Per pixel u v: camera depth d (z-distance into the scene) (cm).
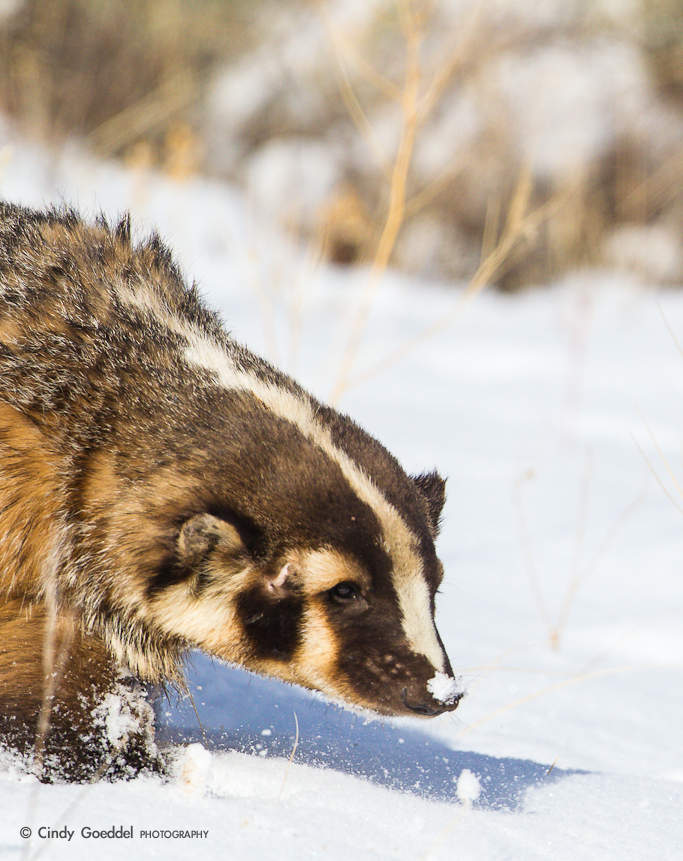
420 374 2556
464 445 2050
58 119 3631
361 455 913
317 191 3603
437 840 736
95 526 871
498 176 3675
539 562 1602
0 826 670
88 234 1044
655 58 4059
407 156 1825
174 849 663
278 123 4109
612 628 1380
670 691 1246
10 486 877
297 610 878
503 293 3712
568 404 2370
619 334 3034
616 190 3803
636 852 758
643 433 2188
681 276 3725
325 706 1104
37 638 873
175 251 1217
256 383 934
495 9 3869
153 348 936
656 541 1667
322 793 814
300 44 4156
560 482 1897
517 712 1163
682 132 3897
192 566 861
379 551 870
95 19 3947
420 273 3634
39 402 888
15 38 3800
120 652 891
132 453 878
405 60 3844
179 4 4159
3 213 1037
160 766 891
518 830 778
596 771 1008
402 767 934
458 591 1498
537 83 3769
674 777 1036
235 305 2770
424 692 875
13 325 920
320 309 2889
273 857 671
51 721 865
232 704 1083
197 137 3969
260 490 867
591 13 4041
